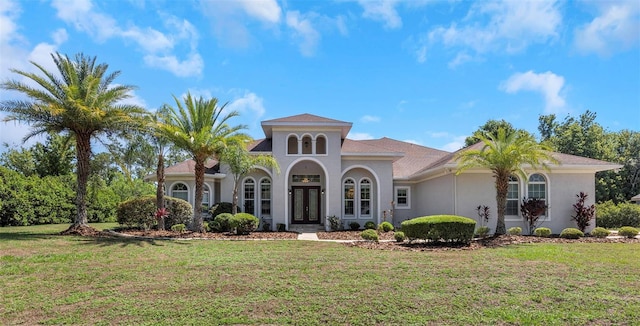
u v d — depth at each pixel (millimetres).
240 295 7934
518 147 17562
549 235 19531
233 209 21641
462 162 18703
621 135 45031
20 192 26266
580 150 40406
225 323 6297
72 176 32250
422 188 26562
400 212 27375
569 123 46094
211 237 18281
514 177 21984
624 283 8922
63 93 18125
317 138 25438
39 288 8516
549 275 9734
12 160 40344
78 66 18781
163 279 9352
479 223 21281
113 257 12281
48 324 6301
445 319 6504
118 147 20500
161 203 21000
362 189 26062
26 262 11297
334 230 23578
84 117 17656
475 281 9086
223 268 10656
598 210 28672
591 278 9422
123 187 37781
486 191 21547
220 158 20984
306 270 10391
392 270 10391
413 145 33031
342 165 25391
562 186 21953
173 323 6281
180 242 16156
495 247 15195
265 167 24688
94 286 8688
